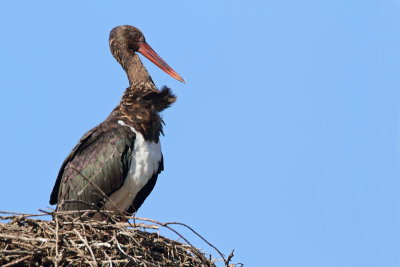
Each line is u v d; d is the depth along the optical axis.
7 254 11.93
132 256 12.35
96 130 15.33
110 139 15.05
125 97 15.65
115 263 12.16
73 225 12.44
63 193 15.18
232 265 13.04
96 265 11.66
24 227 12.45
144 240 12.68
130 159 14.98
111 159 14.93
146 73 17.08
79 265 12.04
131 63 17.23
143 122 15.24
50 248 12.09
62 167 15.38
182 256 13.03
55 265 11.77
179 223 12.66
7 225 12.42
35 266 12.02
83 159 15.13
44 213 12.41
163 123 15.74
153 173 15.37
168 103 15.62
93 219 12.96
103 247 12.28
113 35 17.58
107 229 12.52
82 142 15.30
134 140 15.05
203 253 13.09
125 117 15.28
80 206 14.97
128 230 12.58
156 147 15.36
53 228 12.42
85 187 14.97
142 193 15.47
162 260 12.77
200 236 12.71
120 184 14.94
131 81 17.08
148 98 15.52
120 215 13.45
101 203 14.96
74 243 12.12
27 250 12.02
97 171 14.96
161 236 12.85
